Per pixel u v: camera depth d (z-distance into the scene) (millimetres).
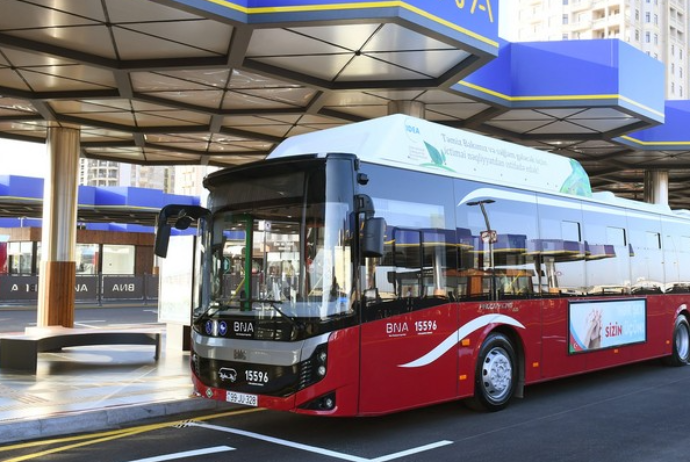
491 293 8031
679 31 122188
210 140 17953
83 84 12727
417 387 6922
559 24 120438
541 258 8938
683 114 18344
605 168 22359
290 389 6176
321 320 6164
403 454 6176
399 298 6797
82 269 42719
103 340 11227
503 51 13719
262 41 10391
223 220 7180
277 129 16625
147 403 7891
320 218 6328
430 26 9758
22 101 13789
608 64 13750
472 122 15117
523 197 8836
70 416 7156
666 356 12219
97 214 40344
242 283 6805
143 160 21359
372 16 9305
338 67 11727
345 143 7488
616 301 10367
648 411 8242
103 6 8969
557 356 8992
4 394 8430
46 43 10500
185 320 12773
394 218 6914
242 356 6582
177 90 13039
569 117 15008
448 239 7535
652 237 11727
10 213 40406
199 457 6066
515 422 7594
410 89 12570
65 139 15648
